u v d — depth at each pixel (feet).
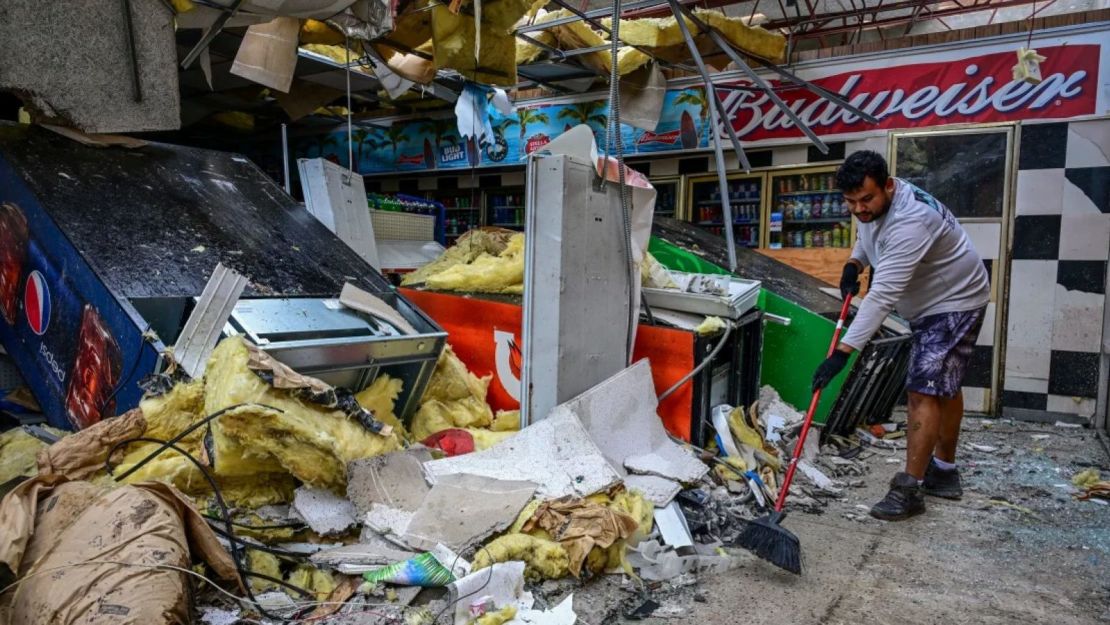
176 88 8.36
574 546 7.37
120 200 9.49
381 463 7.93
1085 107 16.70
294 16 9.50
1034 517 10.27
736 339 12.60
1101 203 16.69
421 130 27.63
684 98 21.99
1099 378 16.93
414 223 19.24
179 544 5.55
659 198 23.71
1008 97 17.51
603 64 18.72
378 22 9.89
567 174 9.55
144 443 7.22
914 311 10.27
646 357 11.51
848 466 12.63
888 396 15.84
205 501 7.27
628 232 10.84
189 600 5.56
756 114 20.89
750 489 10.37
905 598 7.57
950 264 9.78
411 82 16.62
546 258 9.68
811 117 20.15
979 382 18.24
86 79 7.67
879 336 13.84
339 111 28.09
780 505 9.16
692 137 21.98
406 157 28.19
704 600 7.39
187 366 7.66
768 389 13.74
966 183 18.13
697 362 11.12
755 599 7.46
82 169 9.61
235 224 10.68
